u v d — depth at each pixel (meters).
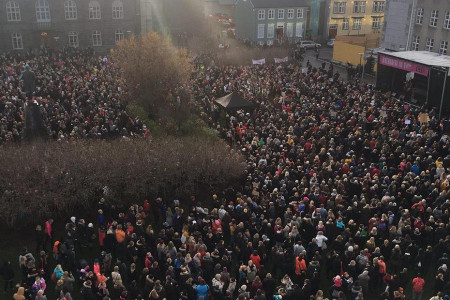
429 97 41.47
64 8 71.44
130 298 17.28
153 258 19.03
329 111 37.31
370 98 40.25
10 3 68.19
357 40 76.06
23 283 17.77
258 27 84.81
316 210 22.08
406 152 29.58
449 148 29.53
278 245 20.59
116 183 24.98
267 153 28.78
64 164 24.53
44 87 41.81
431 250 19.91
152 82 40.53
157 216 23.61
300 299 17.44
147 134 32.38
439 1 52.09
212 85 46.19
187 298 17.09
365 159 30.11
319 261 20.05
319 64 68.69
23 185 23.28
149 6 80.25
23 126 32.88
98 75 47.34
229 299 17.45
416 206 22.70
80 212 24.64
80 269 19.19
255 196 23.69
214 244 20.67
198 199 26.28
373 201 22.69
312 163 28.38
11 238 22.94
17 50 70.25
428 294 19.98
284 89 45.69
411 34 56.50
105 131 32.44
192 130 35.81
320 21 90.38
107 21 74.50
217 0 105.25
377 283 19.77
